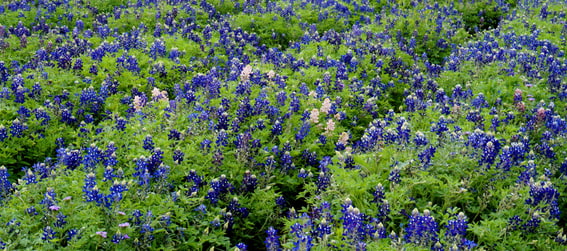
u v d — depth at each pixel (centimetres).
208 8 1912
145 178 670
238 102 1028
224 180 749
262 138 902
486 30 1948
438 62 1641
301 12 1866
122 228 594
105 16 1800
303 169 825
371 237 610
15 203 639
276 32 1728
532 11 1986
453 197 692
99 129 916
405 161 722
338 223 655
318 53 1388
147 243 601
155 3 1927
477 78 1247
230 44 1483
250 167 811
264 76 1148
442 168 734
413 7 2077
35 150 878
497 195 693
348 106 1094
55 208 593
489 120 969
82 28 1723
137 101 971
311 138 945
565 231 738
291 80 1177
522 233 654
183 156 772
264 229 750
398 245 578
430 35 1719
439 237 612
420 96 1127
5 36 1551
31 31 1686
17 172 862
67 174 717
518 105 1034
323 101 1078
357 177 714
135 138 836
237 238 732
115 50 1320
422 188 705
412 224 594
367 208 675
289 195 840
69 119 959
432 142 805
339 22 1852
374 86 1227
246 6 1997
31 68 1185
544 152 835
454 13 2047
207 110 983
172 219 652
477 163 750
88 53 1296
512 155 770
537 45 1484
